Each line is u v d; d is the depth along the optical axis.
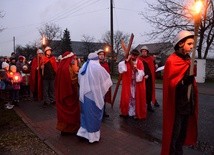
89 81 5.70
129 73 8.05
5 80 10.18
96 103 5.73
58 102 6.44
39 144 5.94
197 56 26.25
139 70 7.84
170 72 3.97
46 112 9.16
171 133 4.08
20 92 12.60
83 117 5.90
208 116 8.62
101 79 5.75
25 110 9.56
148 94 9.02
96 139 5.91
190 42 3.94
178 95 4.04
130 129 6.99
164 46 26.20
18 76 10.32
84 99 5.77
